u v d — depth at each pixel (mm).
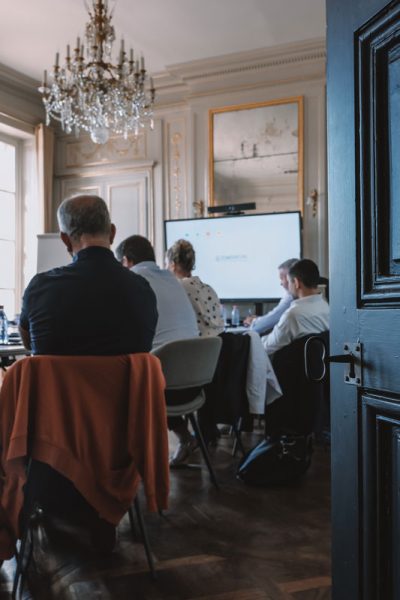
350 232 1159
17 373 1683
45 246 4066
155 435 1853
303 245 5406
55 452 1678
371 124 1099
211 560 2004
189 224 5723
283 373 3072
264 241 5461
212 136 5762
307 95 5418
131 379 1769
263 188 5578
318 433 3350
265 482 2852
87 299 1813
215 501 2643
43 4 4461
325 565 1956
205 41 5137
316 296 3326
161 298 2854
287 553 2057
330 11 1228
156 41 5125
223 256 5609
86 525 2322
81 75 4031
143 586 1812
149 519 2410
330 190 1237
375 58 1084
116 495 1781
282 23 4828
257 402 3035
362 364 1111
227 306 5707
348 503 1166
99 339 1827
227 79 5680
